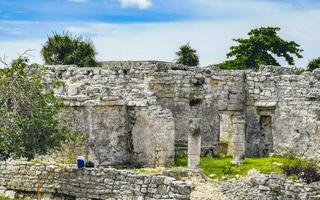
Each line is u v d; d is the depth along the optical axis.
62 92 40.88
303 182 32.53
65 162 34.75
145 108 39.72
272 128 44.69
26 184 29.14
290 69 46.78
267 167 37.72
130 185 25.95
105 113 38.81
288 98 43.62
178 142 43.81
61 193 28.20
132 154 40.03
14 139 29.31
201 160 40.56
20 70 30.62
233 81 45.94
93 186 27.22
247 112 46.09
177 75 44.31
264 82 45.25
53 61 64.44
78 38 65.31
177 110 44.25
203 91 45.19
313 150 41.56
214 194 32.34
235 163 38.84
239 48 74.88
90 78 44.16
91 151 37.72
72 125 37.47
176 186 24.59
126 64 47.56
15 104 29.61
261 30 74.94
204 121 45.09
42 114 30.30
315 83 42.53
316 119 41.69
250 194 31.89
